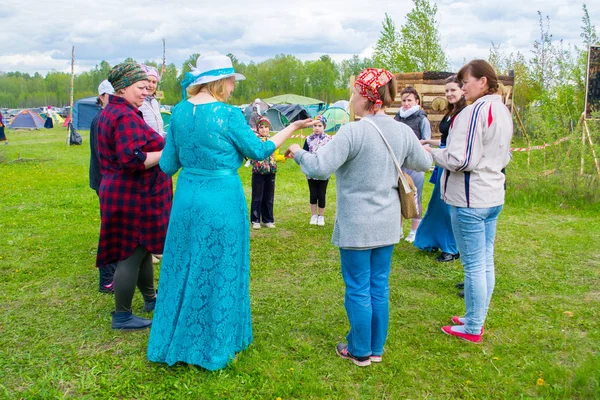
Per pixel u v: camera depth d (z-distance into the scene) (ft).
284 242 19.92
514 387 9.70
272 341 11.51
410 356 10.88
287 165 43.65
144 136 11.10
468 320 11.46
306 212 25.66
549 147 30.73
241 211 10.21
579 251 18.47
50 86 352.69
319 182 22.25
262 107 58.08
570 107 37.58
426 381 10.02
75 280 15.53
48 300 13.99
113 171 11.29
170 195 12.30
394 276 15.96
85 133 97.25
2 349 11.19
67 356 10.85
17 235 20.56
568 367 10.40
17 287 14.96
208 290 10.00
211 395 9.44
